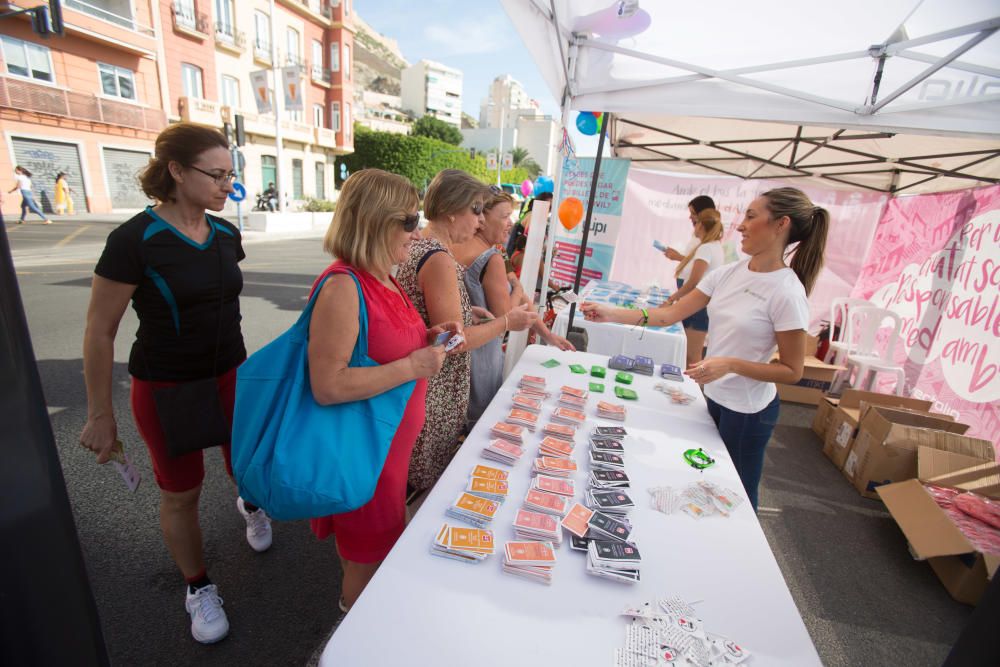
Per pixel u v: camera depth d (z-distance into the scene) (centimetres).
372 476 103
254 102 1933
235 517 226
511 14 183
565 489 118
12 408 45
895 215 489
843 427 327
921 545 222
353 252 106
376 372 105
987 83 186
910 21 174
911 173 432
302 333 106
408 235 114
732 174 545
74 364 370
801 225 166
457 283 146
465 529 100
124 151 1503
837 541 251
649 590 91
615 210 486
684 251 602
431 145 2800
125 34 1404
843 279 539
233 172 144
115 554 197
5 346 44
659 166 594
